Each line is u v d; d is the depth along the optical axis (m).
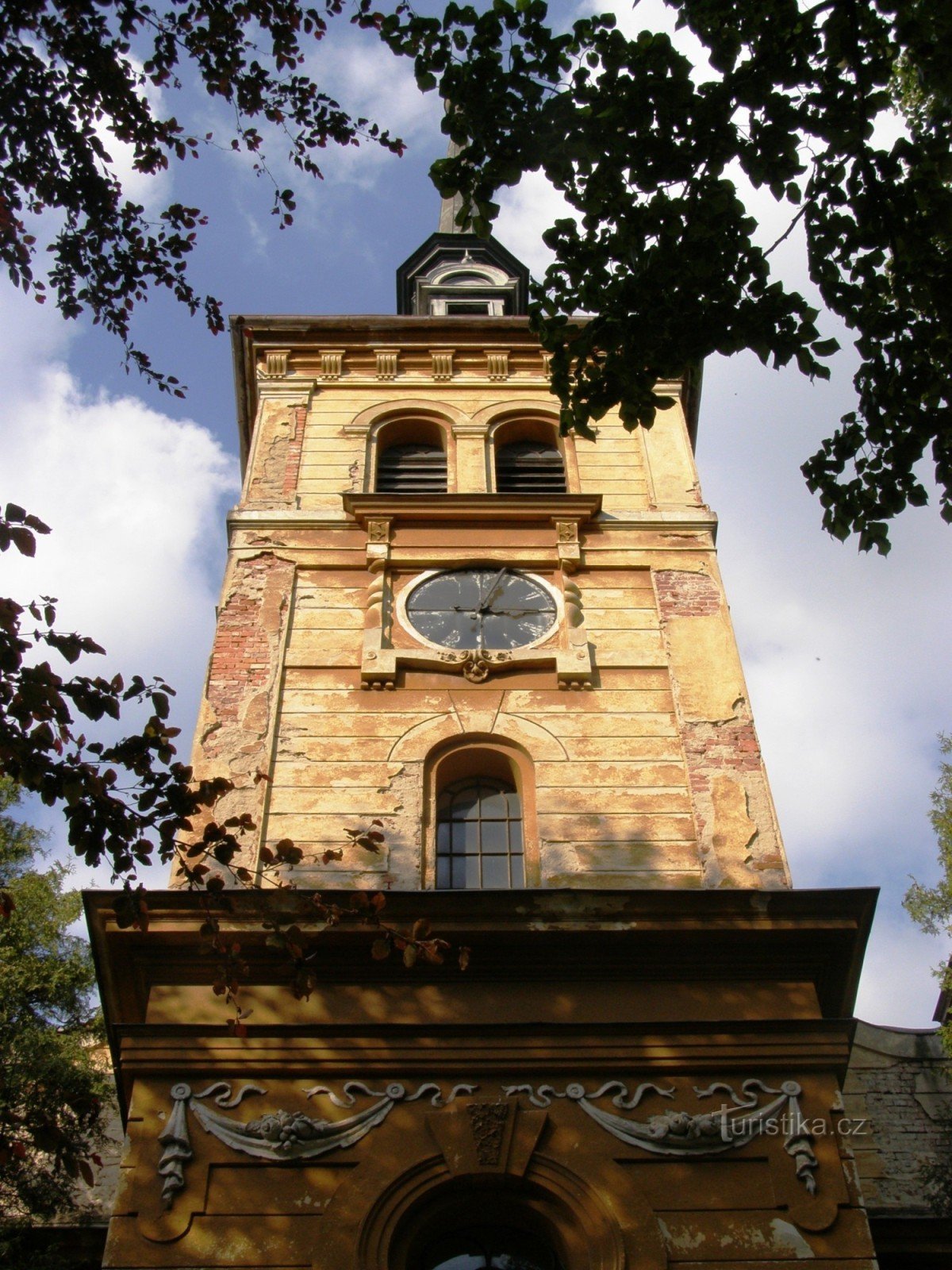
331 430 22.31
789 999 13.31
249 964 13.30
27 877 18.50
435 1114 12.25
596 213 12.55
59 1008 17.95
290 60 13.98
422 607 18.47
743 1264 11.26
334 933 13.23
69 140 13.51
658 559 19.42
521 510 19.95
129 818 11.55
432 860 15.13
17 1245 15.66
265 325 24.17
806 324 12.45
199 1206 11.54
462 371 23.94
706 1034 12.84
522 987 13.30
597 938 13.34
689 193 12.39
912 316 12.47
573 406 13.01
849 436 12.84
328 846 15.05
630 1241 11.35
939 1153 18.09
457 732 16.50
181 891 13.39
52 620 11.06
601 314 12.79
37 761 11.20
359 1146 12.05
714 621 18.31
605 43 12.32
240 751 16.17
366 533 19.78
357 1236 11.34
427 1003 13.13
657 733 16.61
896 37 11.88
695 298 12.47
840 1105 12.41
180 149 14.14
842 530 12.87
